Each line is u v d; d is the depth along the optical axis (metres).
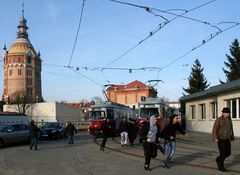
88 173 12.81
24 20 152.00
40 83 155.62
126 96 116.06
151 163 15.26
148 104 33.88
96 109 36.66
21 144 28.14
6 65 147.75
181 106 57.56
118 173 12.72
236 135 29.78
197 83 73.75
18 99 104.50
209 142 25.14
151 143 13.38
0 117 36.81
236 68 63.56
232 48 64.75
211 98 36.59
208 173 12.45
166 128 13.86
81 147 24.27
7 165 15.56
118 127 38.31
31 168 14.52
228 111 12.81
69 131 28.00
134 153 19.19
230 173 12.45
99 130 35.91
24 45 149.12
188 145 22.78
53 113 86.06
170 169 13.55
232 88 28.95
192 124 42.59
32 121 23.50
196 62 74.75
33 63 149.25
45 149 23.34
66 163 15.84
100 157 17.84
